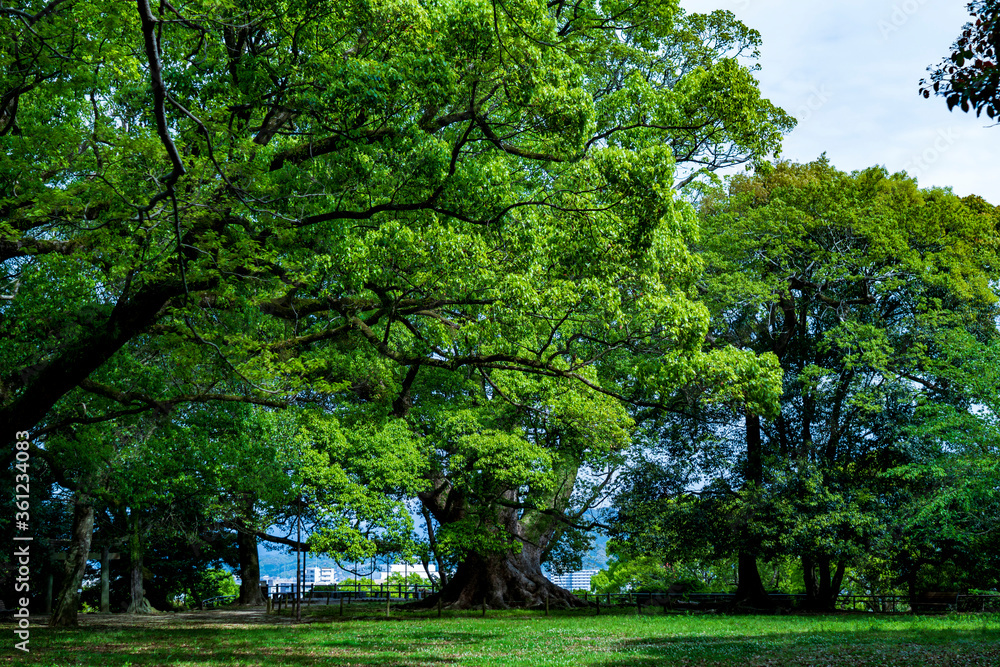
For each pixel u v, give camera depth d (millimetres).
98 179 12664
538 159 17000
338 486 29438
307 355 20016
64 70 13508
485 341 17562
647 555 38688
